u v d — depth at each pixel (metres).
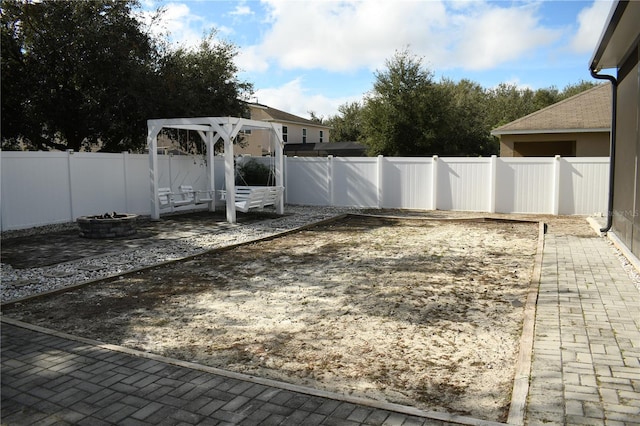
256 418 3.20
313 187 18.20
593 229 11.66
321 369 4.10
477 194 15.77
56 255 8.80
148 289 6.73
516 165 15.09
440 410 3.35
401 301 6.07
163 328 5.17
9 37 14.11
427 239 10.85
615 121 10.45
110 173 13.81
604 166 14.16
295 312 5.69
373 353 4.43
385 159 16.92
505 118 44.69
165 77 16.31
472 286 6.75
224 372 3.93
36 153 11.77
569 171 14.50
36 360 4.22
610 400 3.33
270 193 14.49
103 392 3.60
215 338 4.87
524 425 3.04
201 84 17.98
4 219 11.18
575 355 4.13
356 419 3.16
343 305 5.94
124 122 16.34
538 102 45.66
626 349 4.25
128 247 9.63
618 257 8.30
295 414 3.24
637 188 7.66
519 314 5.50
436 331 4.99
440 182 16.25
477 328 5.06
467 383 3.79
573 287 6.38
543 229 11.50
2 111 14.40
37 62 14.52
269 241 10.73
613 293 6.06
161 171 15.53
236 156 18.92
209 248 9.55
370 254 9.16
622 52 8.67
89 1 14.78
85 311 5.77
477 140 37.88
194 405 3.39
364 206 17.39
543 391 3.48
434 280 7.11
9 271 7.57
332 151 39.34
